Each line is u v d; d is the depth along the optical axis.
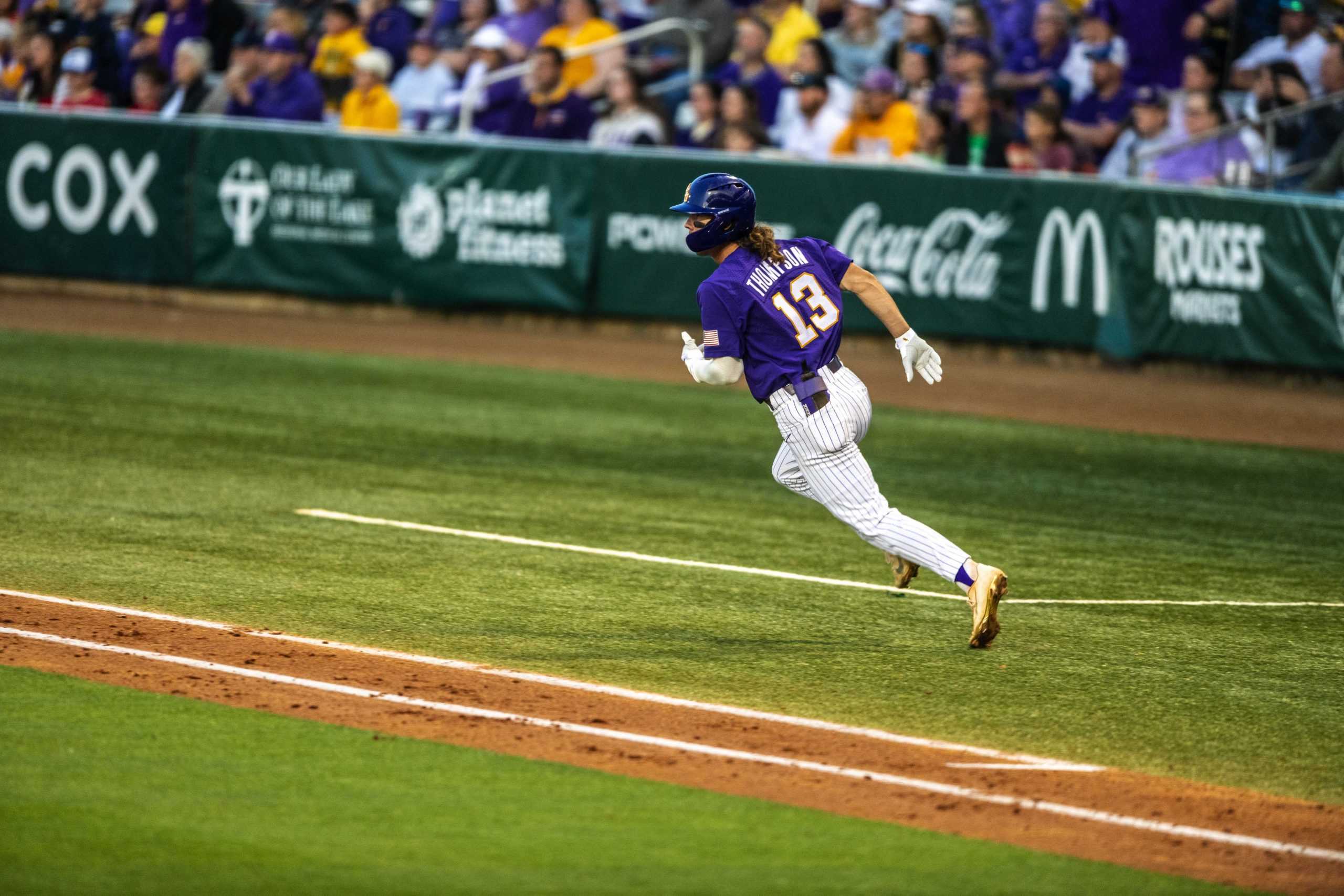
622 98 68.19
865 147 64.62
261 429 41.78
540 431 43.94
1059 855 15.28
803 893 14.10
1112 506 37.09
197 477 34.88
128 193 70.12
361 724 18.45
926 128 63.91
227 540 28.80
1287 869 15.16
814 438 22.31
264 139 68.50
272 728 18.16
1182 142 61.69
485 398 49.50
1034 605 26.84
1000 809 16.50
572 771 17.14
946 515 35.09
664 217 63.84
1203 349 57.75
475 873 14.30
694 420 47.19
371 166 67.38
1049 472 41.41
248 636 22.19
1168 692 21.55
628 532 31.56
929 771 17.66
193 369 52.09
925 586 27.98
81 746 17.19
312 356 56.88
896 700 20.52
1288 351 56.44
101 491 32.75
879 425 48.22
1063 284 59.44
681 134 69.62
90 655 20.78
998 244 60.12
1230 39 63.59
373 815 15.62
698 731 18.77
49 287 71.62
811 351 22.25
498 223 66.12
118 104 78.06
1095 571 30.05
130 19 79.19
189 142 69.25
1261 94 60.94
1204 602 27.75
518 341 63.06
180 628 22.44
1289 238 56.00
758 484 37.72
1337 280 55.44
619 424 45.91
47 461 35.66
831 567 29.16
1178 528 34.78
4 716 18.08
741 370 22.64
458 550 29.00
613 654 22.31
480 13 74.38
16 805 15.41
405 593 25.47
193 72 74.69
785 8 70.75
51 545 27.58
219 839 14.85
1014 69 66.00
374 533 30.08
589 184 64.88
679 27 68.81
